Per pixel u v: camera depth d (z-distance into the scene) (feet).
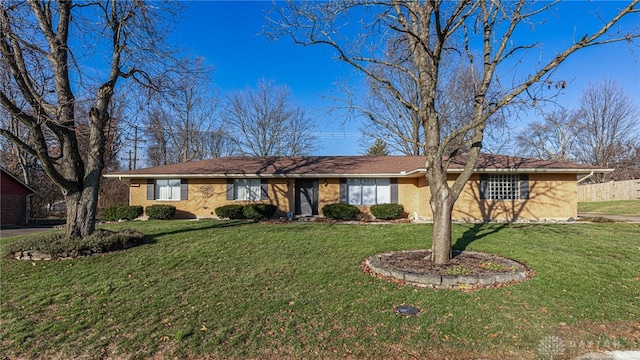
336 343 12.55
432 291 17.85
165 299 17.15
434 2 20.06
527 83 18.58
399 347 12.30
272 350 12.13
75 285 19.48
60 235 28.84
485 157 55.88
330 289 18.44
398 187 56.13
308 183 58.49
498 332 13.46
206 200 57.47
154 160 110.93
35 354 12.15
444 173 22.72
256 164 61.87
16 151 77.36
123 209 54.54
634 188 79.15
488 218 50.16
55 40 28.71
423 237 33.73
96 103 30.63
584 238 32.42
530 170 48.57
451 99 43.06
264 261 24.58
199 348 12.28
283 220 50.85
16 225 66.95
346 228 39.99
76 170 29.14
